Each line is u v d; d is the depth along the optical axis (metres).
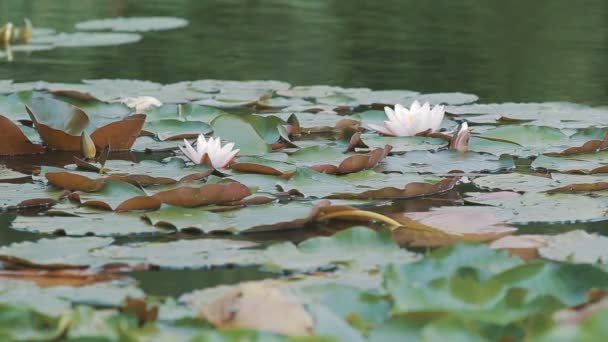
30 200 5.16
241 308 3.45
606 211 5.11
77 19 15.29
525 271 3.61
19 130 6.53
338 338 3.16
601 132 6.93
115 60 11.23
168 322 3.42
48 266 4.07
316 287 3.65
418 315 3.21
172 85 9.23
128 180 5.55
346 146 6.90
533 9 16.19
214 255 4.26
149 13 16.05
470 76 10.23
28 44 12.48
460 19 15.16
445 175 6.02
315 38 13.21
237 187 5.13
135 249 4.33
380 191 5.39
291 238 4.63
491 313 3.24
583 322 2.89
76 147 6.80
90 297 3.69
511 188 5.61
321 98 8.70
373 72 10.54
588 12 15.80
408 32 13.80
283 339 2.94
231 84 9.37
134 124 6.69
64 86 9.00
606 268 3.88
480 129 7.42
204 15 15.72
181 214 4.88
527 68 10.73
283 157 6.44
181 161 6.07
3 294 3.70
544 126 7.08
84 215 4.94
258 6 16.98
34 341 3.05
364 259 4.17
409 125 7.11
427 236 4.66
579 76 10.19
